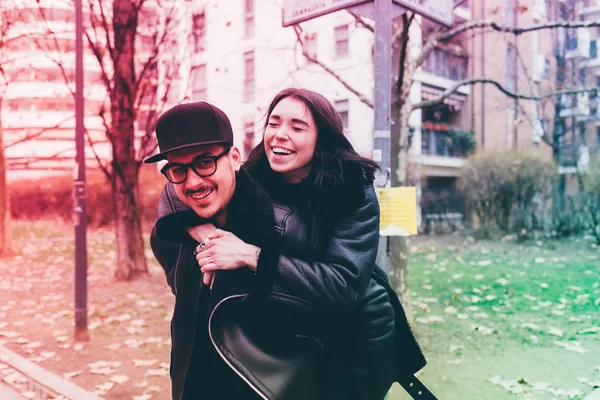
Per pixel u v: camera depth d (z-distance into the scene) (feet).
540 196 50.62
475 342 16.33
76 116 16.71
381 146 8.20
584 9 33.50
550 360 14.67
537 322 18.69
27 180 71.87
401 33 15.49
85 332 17.15
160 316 20.61
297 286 4.81
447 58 66.54
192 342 5.29
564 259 33.27
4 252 38.29
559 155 52.70
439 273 29.01
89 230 60.23
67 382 13.26
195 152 4.90
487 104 66.90
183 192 5.07
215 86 58.95
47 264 34.83
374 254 5.21
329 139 5.60
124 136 26.37
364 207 5.27
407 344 6.15
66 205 73.05
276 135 5.42
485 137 67.77
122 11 23.71
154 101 25.50
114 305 22.35
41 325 19.51
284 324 5.08
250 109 57.36
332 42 52.42
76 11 16.63
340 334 5.46
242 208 5.03
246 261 4.81
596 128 58.65
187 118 4.87
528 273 28.50
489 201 45.93
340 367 5.42
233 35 58.03
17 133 37.65
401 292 15.93
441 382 12.95
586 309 20.47
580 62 45.96
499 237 45.39
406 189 7.93
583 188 44.47
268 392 4.83
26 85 30.32
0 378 13.73
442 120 69.82
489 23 16.48
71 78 26.73
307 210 5.29
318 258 5.14
